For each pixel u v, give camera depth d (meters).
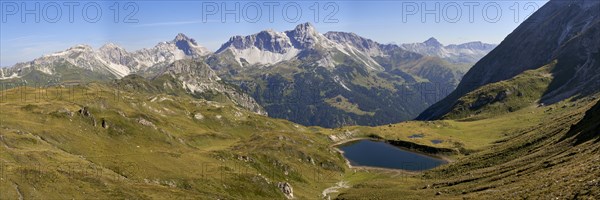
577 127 123.56
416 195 114.50
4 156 106.94
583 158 82.81
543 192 66.69
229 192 132.62
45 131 148.12
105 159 136.50
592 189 56.47
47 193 89.38
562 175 73.88
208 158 164.25
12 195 83.75
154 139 187.88
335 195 161.25
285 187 148.38
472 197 86.12
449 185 119.56
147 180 125.38
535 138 151.50
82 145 151.75
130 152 161.38
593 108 122.62
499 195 78.56
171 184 127.25
